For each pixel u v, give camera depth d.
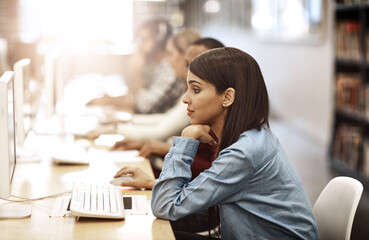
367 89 4.95
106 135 3.55
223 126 1.82
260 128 1.79
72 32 8.20
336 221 1.88
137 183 2.23
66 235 1.68
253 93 1.78
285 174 1.76
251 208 1.74
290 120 8.22
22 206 1.96
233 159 1.70
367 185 4.78
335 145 5.64
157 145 2.98
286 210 1.74
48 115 3.31
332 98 6.11
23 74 2.56
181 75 3.68
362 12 4.91
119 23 8.57
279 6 8.41
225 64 1.78
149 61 5.36
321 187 4.87
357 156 5.12
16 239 1.64
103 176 2.49
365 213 4.07
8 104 1.81
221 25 12.29
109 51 7.19
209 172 1.73
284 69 8.36
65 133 3.69
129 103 5.17
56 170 2.60
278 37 8.55
